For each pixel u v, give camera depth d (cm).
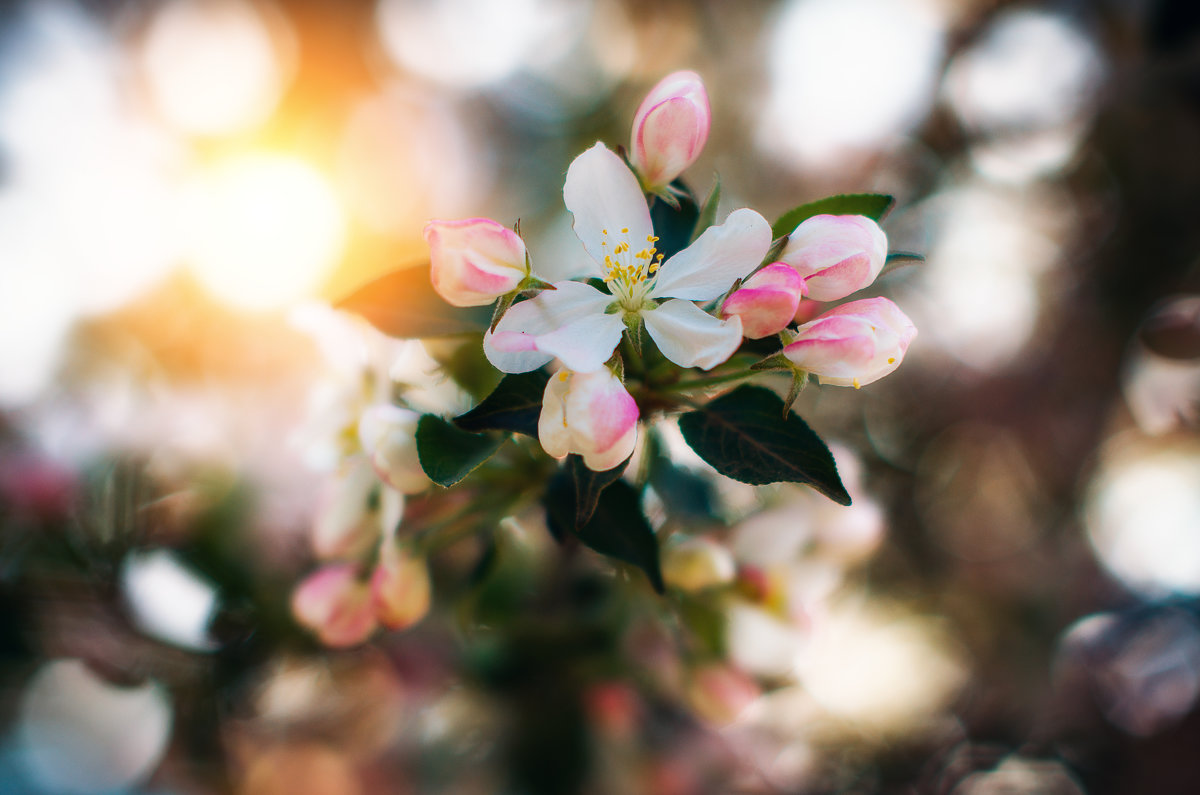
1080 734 46
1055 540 50
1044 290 51
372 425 21
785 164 53
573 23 58
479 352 22
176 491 30
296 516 30
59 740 32
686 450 25
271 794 32
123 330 38
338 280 46
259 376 39
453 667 29
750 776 33
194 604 29
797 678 30
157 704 31
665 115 21
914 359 49
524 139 57
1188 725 47
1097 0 44
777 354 20
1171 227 49
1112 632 51
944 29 53
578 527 20
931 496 47
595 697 28
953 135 53
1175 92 42
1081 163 50
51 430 31
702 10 57
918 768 38
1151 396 51
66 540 30
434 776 30
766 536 26
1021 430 50
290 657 30
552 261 46
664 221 22
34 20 46
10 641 30
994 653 45
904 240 51
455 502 23
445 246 19
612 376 19
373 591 23
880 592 42
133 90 49
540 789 28
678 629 26
